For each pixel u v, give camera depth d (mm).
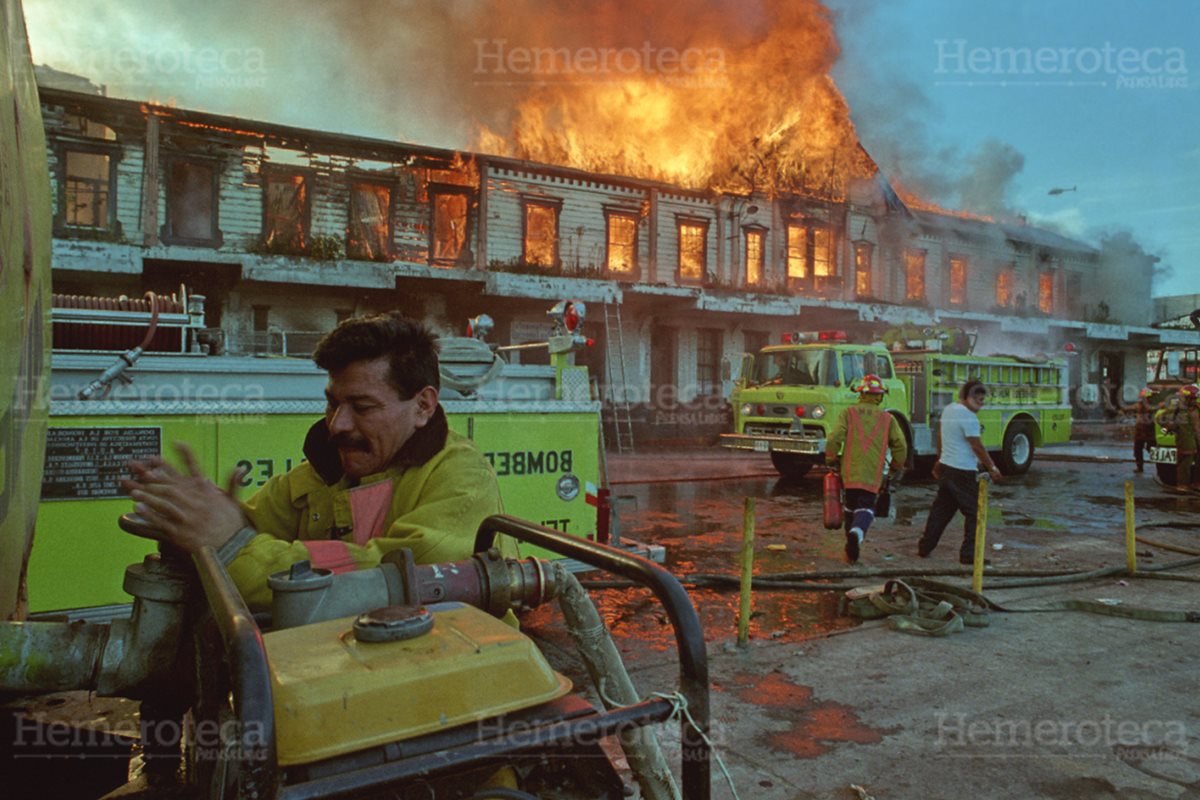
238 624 907
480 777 1059
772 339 24281
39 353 1793
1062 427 15180
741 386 13789
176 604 1304
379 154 18922
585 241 21547
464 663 1013
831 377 12305
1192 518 9305
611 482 12281
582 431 5266
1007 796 2768
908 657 4254
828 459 7027
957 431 6758
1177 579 6055
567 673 3977
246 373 4285
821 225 25562
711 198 23438
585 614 1343
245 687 839
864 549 7418
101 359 3943
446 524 1415
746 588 4422
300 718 898
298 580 1116
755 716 3457
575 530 5270
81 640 1268
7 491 1480
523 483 5035
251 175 17750
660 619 4945
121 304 4355
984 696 3697
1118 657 4262
